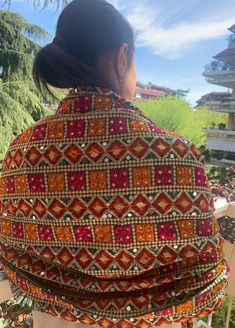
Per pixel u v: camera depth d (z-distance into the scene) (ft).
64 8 2.50
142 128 2.18
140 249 2.11
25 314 3.27
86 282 2.23
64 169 2.19
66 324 2.44
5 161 2.54
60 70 2.37
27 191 2.30
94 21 2.39
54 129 2.29
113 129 2.18
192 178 2.14
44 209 2.23
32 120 19.85
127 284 2.19
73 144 2.21
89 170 2.15
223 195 5.24
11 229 2.43
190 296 2.17
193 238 2.11
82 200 2.15
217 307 2.27
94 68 2.42
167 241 2.10
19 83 20.29
